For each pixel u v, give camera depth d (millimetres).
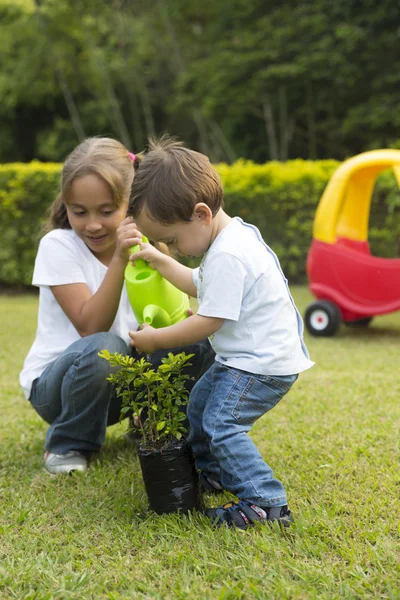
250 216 7211
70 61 15508
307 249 7238
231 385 1768
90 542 1710
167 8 14383
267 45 11789
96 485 2068
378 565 1535
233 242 1753
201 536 1714
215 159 16078
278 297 1787
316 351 4227
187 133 17000
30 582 1498
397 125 11227
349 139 12852
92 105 16391
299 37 11695
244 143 14586
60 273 2207
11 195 7168
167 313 1961
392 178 6609
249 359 1759
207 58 14352
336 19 11516
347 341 4598
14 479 2141
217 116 13188
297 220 7203
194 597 1422
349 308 4688
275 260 1872
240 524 1740
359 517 1794
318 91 12250
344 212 5070
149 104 16625
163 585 1477
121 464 2242
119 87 16469
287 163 7504
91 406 2145
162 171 1755
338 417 2758
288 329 1803
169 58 15766
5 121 16953
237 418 1767
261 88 12047
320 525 1736
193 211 1742
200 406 1933
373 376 3494
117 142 2236
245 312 1756
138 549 1660
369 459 2242
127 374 1766
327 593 1419
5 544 1692
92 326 2172
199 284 1802
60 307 2311
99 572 1543
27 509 1891
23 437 2586
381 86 11398
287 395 3115
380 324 5379
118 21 15734
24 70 15672
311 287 4848
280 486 1772
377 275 4590
